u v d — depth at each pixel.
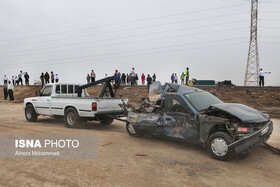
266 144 6.15
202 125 5.55
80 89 10.56
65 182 3.97
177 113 6.09
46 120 11.56
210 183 4.06
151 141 6.98
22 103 20.92
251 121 5.00
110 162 5.04
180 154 5.69
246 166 4.94
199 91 6.72
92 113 8.36
